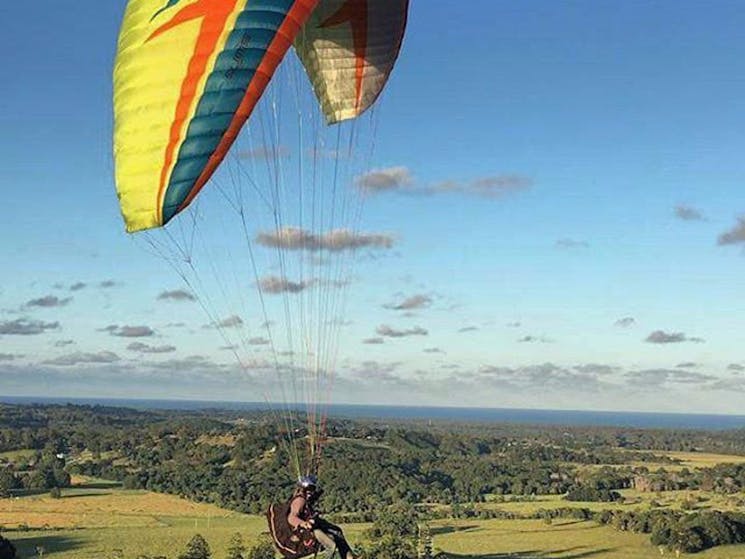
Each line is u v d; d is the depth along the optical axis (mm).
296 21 9836
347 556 9906
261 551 67188
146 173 9297
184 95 9406
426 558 71750
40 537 81062
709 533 79688
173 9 9797
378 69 13180
